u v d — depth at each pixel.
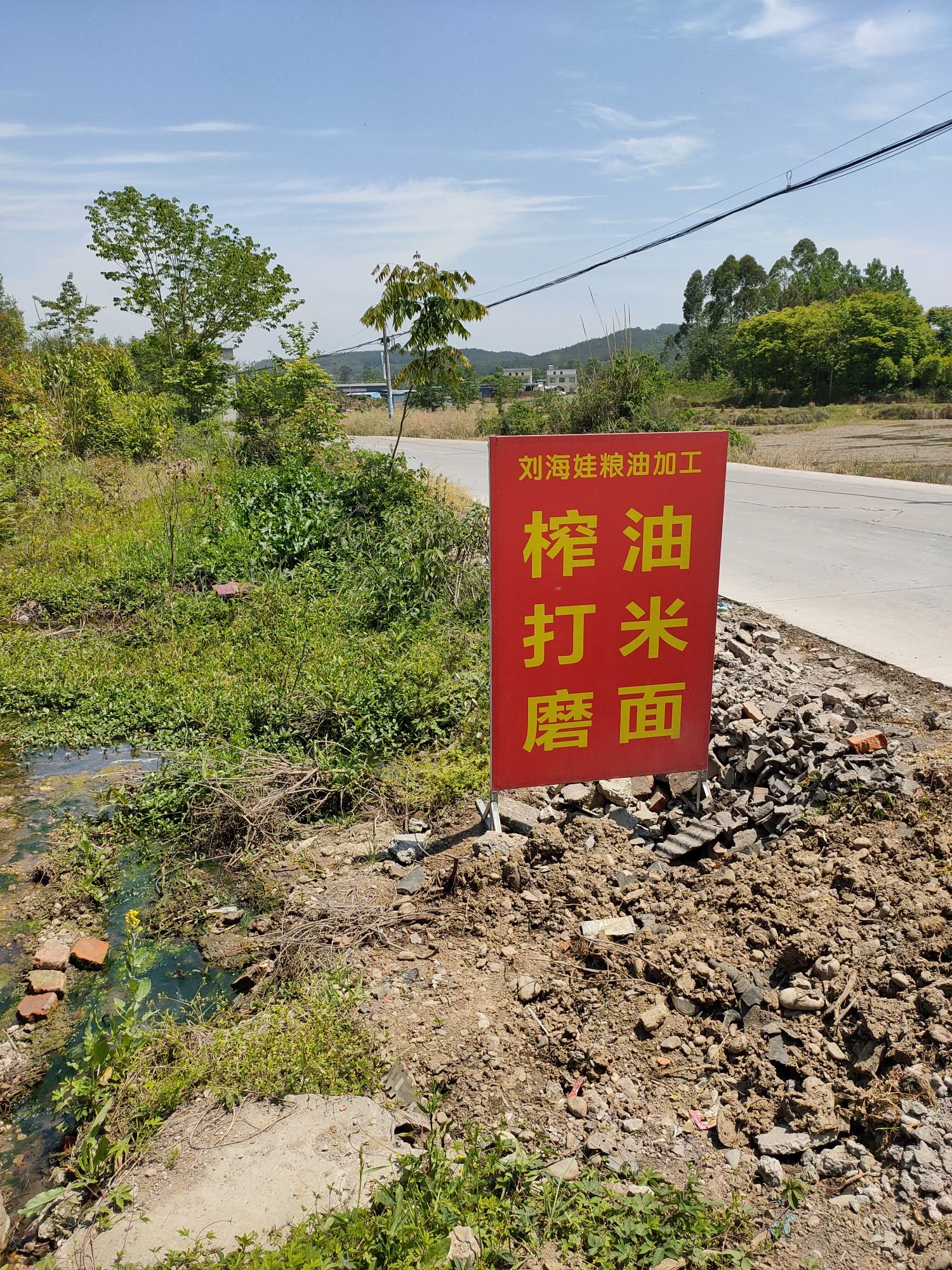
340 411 19.53
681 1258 2.32
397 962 3.76
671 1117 2.87
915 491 14.62
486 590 8.57
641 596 4.32
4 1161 2.98
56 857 4.94
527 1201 2.51
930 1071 2.80
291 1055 3.13
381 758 5.94
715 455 4.21
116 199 26.31
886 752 4.61
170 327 28.11
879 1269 2.29
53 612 9.39
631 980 3.45
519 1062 3.14
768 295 81.31
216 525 11.65
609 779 4.55
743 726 5.14
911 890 3.57
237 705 6.58
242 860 4.81
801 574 8.98
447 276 11.69
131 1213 2.51
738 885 3.86
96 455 17.77
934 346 57.50
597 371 17.44
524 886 4.16
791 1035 3.06
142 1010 3.71
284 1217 2.47
